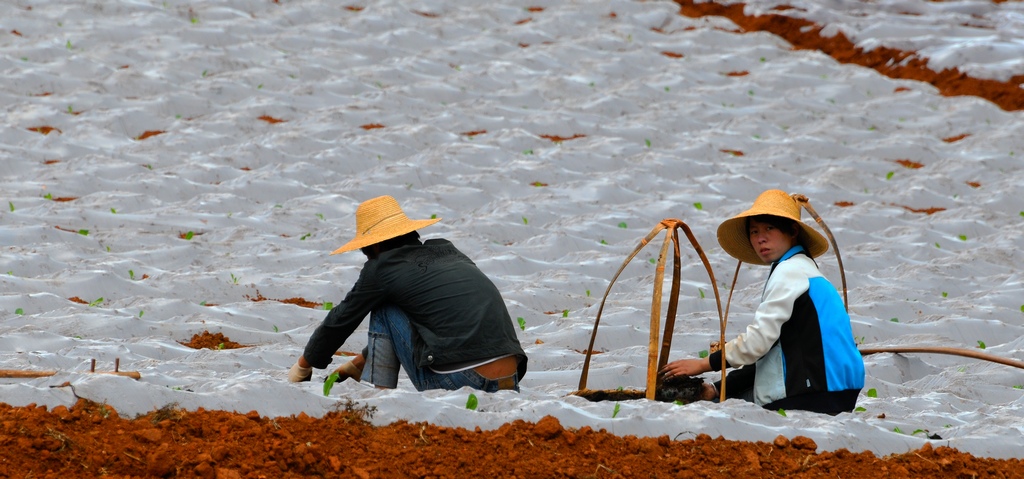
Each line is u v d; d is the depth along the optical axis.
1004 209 49.06
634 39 74.19
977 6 81.88
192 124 53.41
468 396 17.98
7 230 36.31
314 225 41.69
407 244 19.64
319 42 68.56
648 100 63.03
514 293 33.69
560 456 16.41
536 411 17.59
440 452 16.06
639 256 39.47
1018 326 32.78
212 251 37.38
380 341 19.42
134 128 52.72
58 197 42.47
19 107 53.00
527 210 43.84
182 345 27.53
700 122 60.06
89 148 48.84
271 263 36.28
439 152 51.06
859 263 39.91
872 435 18.12
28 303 29.53
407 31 71.31
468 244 39.38
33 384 17.22
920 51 72.56
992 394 25.72
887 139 57.88
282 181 46.09
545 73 66.25
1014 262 40.81
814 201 48.28
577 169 51.44
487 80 63.97
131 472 14.62
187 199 44.06
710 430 17.66
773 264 20.20
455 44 71.06
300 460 15.34
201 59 62.25
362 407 17.16
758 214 19.66
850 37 75.69
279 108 56.31
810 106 63.69
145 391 16.61
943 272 38.94
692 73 68.19
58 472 14.30
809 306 19.17
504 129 55.66
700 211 45.94
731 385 20.31
